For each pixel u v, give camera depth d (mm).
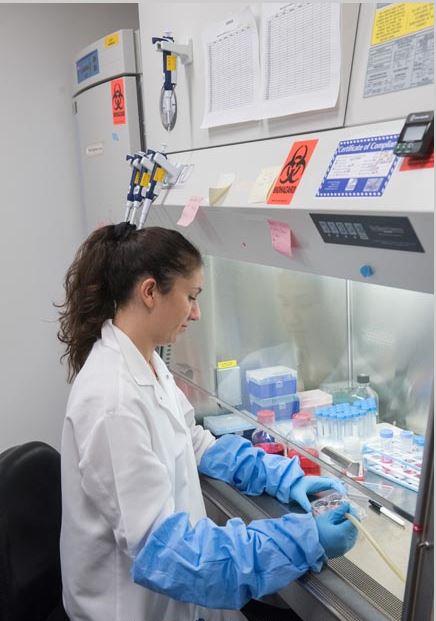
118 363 1312
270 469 1589
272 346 1904
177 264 1282
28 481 1486
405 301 1459
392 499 1189
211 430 2016
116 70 2305
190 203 1568
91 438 1221
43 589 1495
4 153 2797
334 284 1662
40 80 2814
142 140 2320
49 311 3021
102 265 1349
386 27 1038
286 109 1281
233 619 1520
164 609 1397
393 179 975
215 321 2045
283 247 1310
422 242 958
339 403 1647
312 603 1194
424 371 1433
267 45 1327
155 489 1225
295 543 1220
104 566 1339
